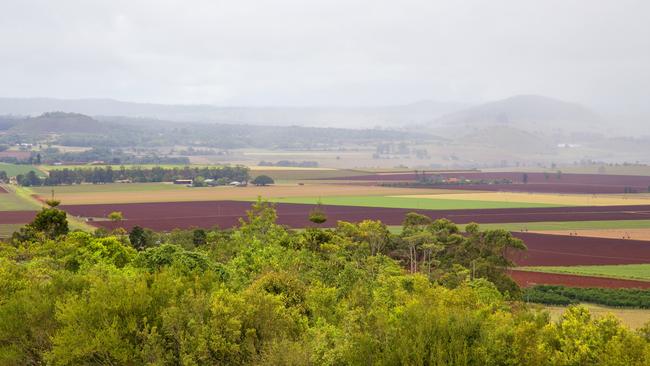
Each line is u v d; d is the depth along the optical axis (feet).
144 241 372.17
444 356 116.26
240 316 135.13
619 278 343.67
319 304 174.40
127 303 136.05
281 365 123.03
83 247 257.75
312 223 540.52
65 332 129.08
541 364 124.16
